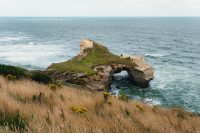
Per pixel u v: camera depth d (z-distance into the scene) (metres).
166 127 8.84
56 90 14.27
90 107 9.91
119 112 9.92
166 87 42.50
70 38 126.44
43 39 118.69
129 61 44.88
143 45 105.38
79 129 5.03
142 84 42.72
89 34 153.62
